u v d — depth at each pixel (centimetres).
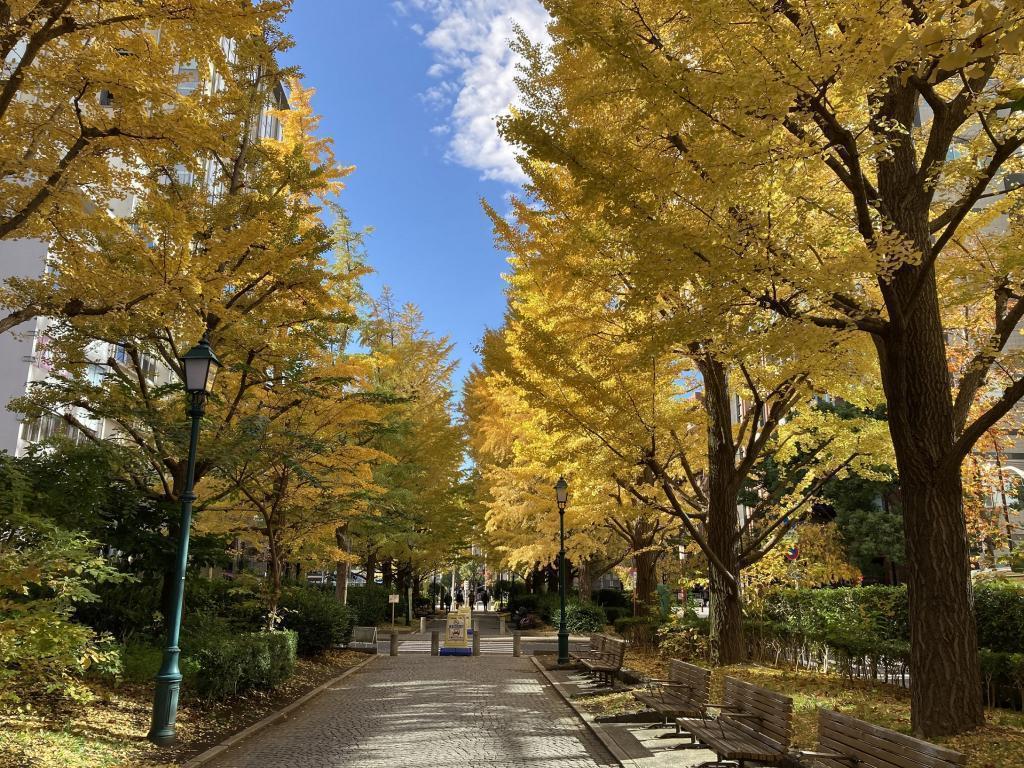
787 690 1062
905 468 761
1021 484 1862
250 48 1319
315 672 1614
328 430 1570
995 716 791
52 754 679
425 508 2742
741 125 654
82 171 880
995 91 655
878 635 1155
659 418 1174
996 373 1379
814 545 1736
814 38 595
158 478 1409
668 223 741
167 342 1384
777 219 763
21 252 2170
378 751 825
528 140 790
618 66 699
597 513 1834
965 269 863
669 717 958
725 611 1313
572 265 1052
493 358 1273
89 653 796
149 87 793
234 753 820
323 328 1361
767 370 1188
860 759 525
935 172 745
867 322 775
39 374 2270
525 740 887
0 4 743
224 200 1234
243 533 1759
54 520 871
